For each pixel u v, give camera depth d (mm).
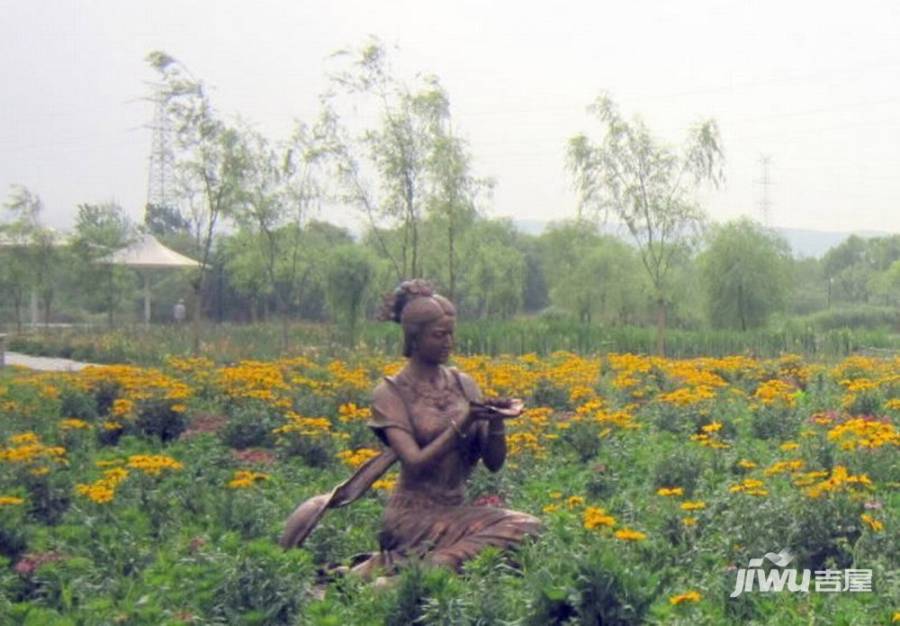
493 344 35000
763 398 19188
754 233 46562
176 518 13219
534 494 14148
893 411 19906
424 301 11578
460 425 11148
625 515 12844
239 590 9578
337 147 39812
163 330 44500
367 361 27453
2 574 11141
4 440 17781
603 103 38844
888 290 74188
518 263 57312
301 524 11422
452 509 11125
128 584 10703
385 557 11023
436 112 39250
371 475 11508
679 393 18766
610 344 35781
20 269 50969
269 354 34469
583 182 39156
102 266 51250
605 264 56156
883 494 12875
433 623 8945
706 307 46906
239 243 44812
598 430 17141
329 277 39156
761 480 13477
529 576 9508
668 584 10102
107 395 21469
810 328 38719
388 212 39812
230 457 16641
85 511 13453
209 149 38625
